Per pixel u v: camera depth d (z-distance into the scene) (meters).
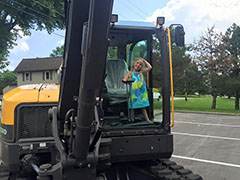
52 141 3.26
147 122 3.57
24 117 3.27
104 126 3.37
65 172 2.44
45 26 19.58
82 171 2.47
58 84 4.26
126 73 3.82
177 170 3.41
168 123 3.45
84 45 2.00
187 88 24.30
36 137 3.28
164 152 3.37
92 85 2.01
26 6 17.23
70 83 2.63
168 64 3.47
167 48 3.46
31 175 3.25
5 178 3.34
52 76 40.28
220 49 21.98
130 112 3.59
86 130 2.21
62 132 2.78
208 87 22.91
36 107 3.30
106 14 1.89
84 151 2.34
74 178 2.45
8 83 52.69
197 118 15.37
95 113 2.71
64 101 2.69
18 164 3.17
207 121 13.93
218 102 30.69
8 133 3.21
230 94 21.92
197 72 22.73
